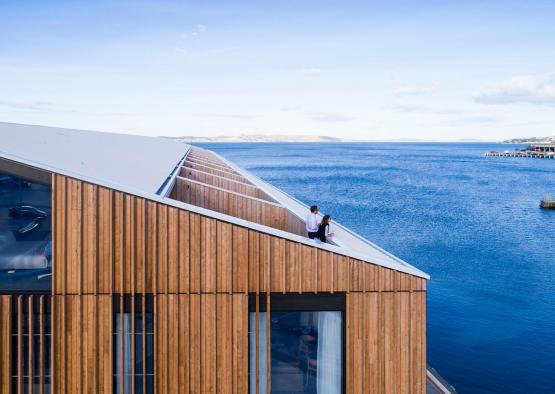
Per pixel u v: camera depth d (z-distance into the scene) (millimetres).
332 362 12844
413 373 12844
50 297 12102
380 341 12820
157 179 16078
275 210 18531
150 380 12453
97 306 12211
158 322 12406
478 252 48438
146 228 12336
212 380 12492
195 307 12484
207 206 18312
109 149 21781
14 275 12047
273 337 12758
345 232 16969
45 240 12094
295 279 12719
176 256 12414
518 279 39500
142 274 12305
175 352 12430
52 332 12023
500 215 71375
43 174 12047
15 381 12133
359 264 12789
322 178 123312
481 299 34719
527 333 28766
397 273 12828
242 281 12570
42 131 20797
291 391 12789
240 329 12562
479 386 22578
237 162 192750
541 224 64625
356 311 12766
